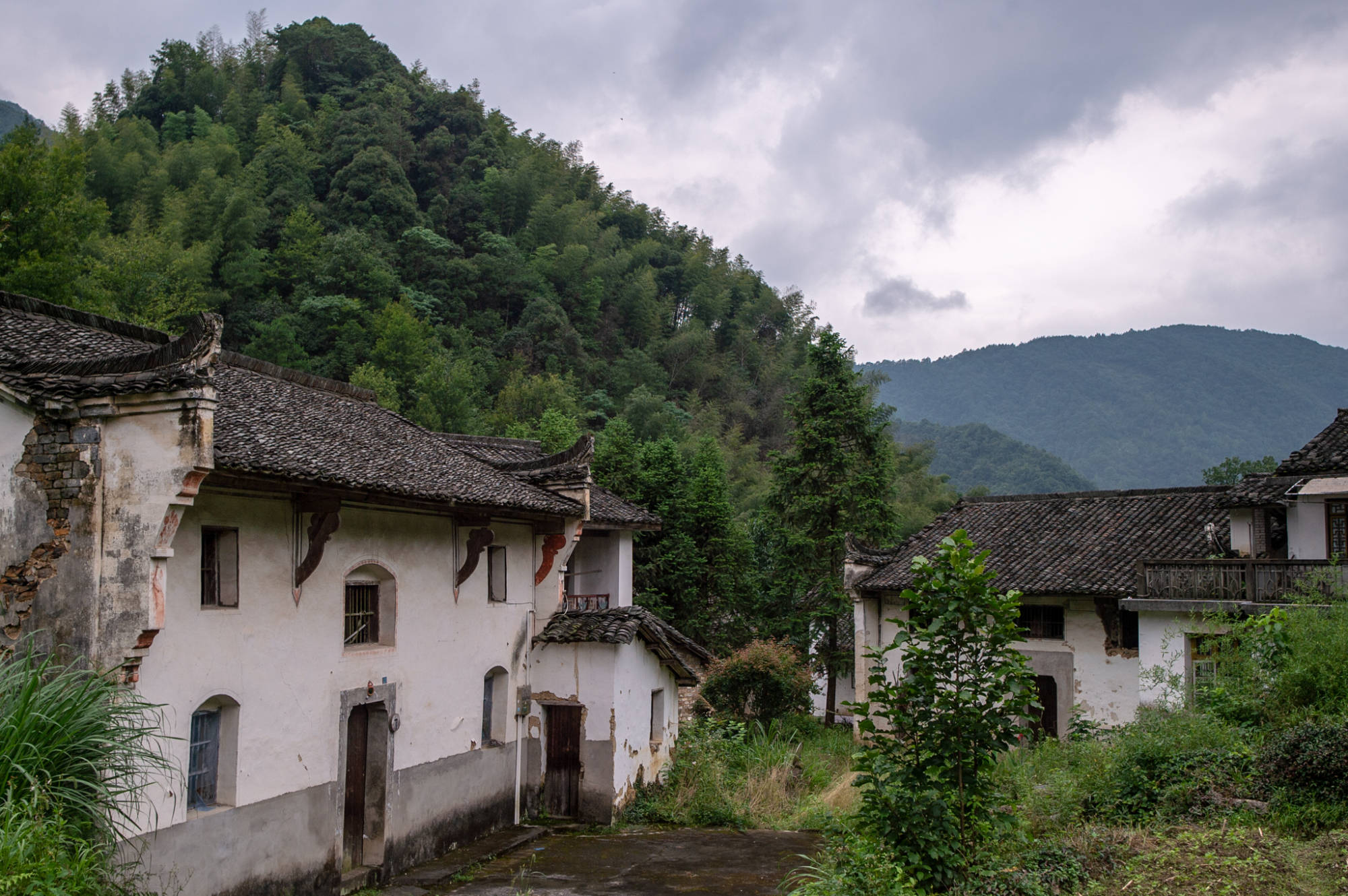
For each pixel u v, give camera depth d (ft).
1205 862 27.45
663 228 334.03
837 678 82.17
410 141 248.32
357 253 189.37
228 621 31.04
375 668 38.27
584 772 49.37
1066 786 35.81
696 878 38.81
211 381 26.81
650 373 234.99
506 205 254.06
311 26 292.81
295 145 226.99
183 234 171.32
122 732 23.99
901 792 26.81
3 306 34.63
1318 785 30.71
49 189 73.97
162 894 27.61
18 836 19.17
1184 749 35.91
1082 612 59.72
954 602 26.18
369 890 36.83
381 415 50.03
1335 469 51.88
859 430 84.12
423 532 41.70
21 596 27.99
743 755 59.62
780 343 287.89
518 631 49.19
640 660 53.16
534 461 53.47
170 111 251.80
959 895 25.82
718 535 86.38
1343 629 38.50
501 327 220.43
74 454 27.71
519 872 39.91
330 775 35.58
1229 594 52.19
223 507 31.04
